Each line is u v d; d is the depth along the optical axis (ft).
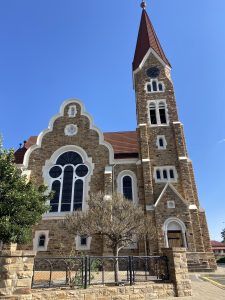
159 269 45.44
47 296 34.45
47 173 105.70
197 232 89.10
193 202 94.79
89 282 39.83
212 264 87.10
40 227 94.94
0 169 66.33
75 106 117.60
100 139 109.91
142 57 132.57
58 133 112.78
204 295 42.96
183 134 113.09
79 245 91.25
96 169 104.78
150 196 96.78
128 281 42.50
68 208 98.17
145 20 155.43
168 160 105.09
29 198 65.92
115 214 65.98
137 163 105.29
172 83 124.67
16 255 34.04
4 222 59.00
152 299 39.70
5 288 32.42
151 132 111.65
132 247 90.43
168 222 90.27
